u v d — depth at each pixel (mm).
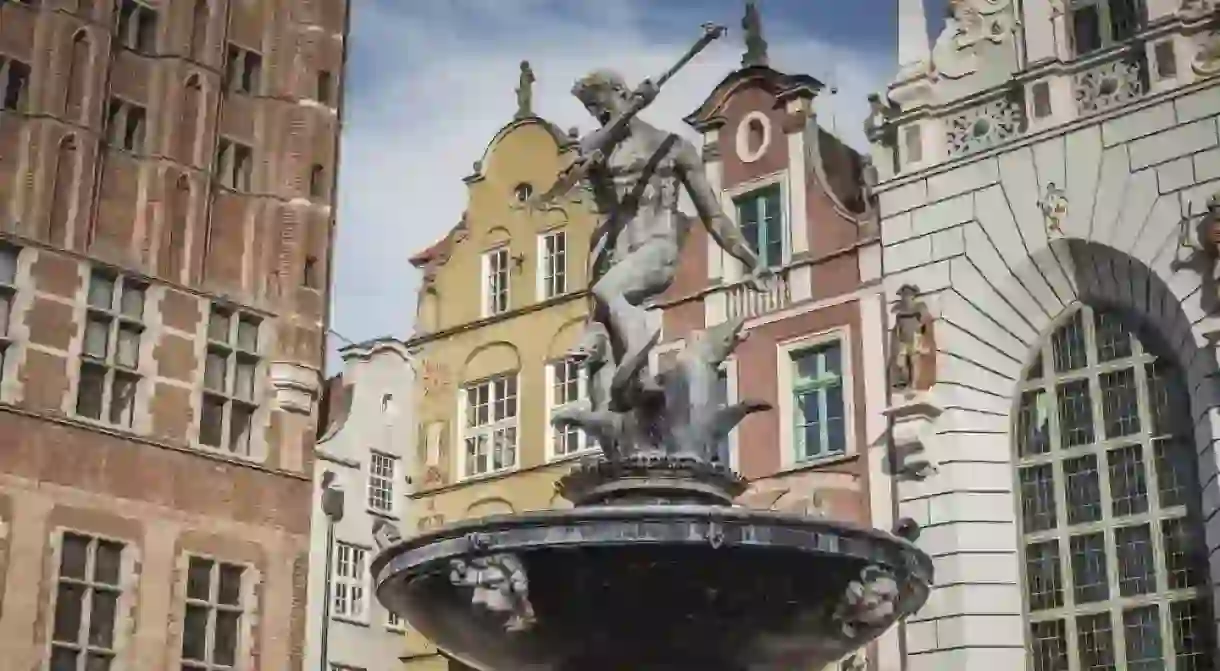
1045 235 27406
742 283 31312
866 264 29734
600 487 12727
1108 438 26547
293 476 34594
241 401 34125
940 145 29359
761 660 12312
